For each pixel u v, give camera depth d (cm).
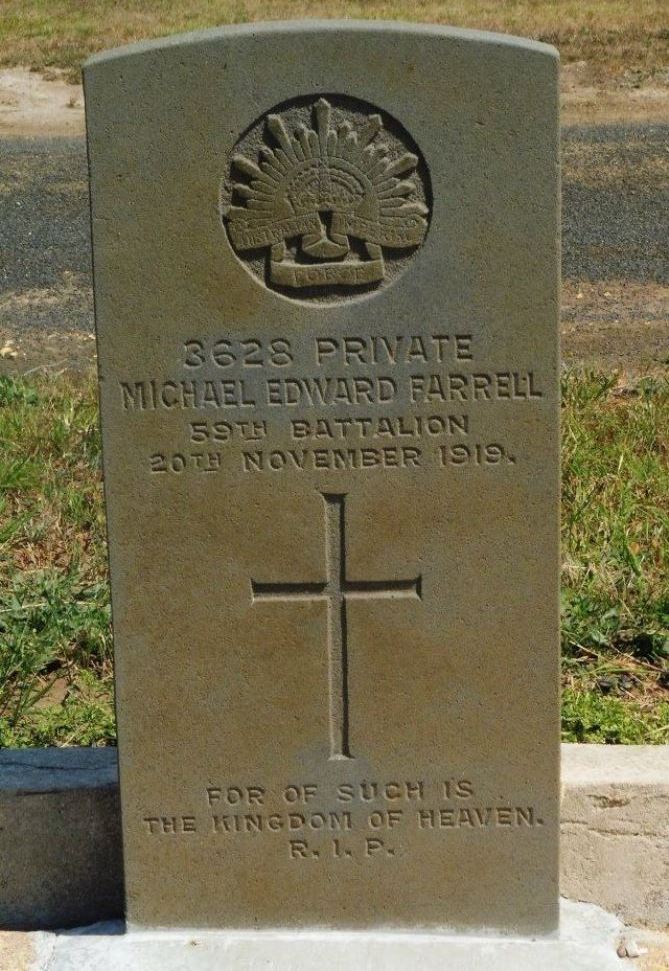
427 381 217
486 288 215
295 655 222
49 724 260
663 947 229
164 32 831
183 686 222
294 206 214
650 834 234
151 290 215
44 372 390
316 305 216
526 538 220
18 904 233
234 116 212
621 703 266
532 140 212
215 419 218
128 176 213
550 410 217
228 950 223
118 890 233
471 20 844
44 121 684
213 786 224
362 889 226
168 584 221
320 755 224
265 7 897
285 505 219
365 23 212
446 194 213
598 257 512
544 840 225
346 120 212
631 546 301
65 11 895
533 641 221
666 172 593
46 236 536
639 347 423
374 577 220
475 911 226
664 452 338
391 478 219
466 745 223
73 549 303
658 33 803
